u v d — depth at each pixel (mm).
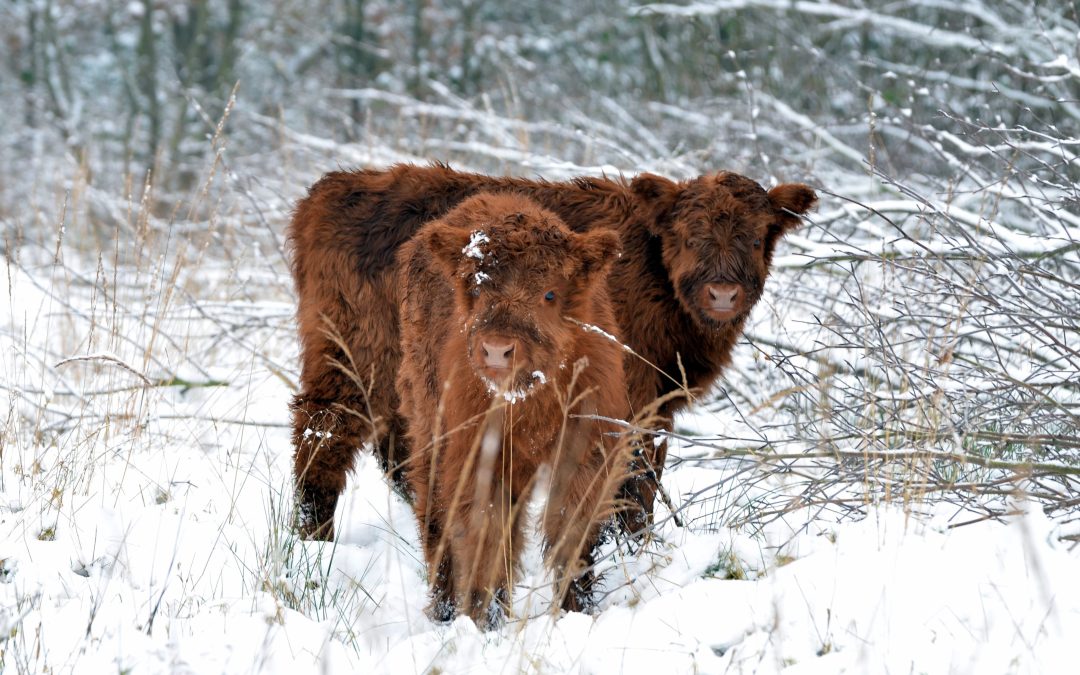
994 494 8406
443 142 19938
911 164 19969
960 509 8133
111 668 6621
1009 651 6250
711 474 11883
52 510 9203
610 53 37750
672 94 33438
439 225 8773
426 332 9227
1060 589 6727
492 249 8234
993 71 23516
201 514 9898
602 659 6938
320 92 38125
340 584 8789
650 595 8383
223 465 11492
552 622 7641
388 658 7230
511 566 8148
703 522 10172
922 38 21625
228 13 46094
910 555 7352
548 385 8211
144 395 11531
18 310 16609
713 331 10898
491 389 8094
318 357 11047
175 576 8445
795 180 17484
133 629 7145
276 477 11438
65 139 40781
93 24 46125
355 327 11008
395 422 11234
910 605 6898
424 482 8969
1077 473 8070
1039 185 14234
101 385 13648
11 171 39156
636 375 10758
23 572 8039
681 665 6773
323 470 10703
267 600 7984
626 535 9797
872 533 7910
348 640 7766
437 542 8773
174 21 44875
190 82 40969
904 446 9328
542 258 8234
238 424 13203
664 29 36562
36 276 18844
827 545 8258
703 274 10531
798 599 7168
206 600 8031
